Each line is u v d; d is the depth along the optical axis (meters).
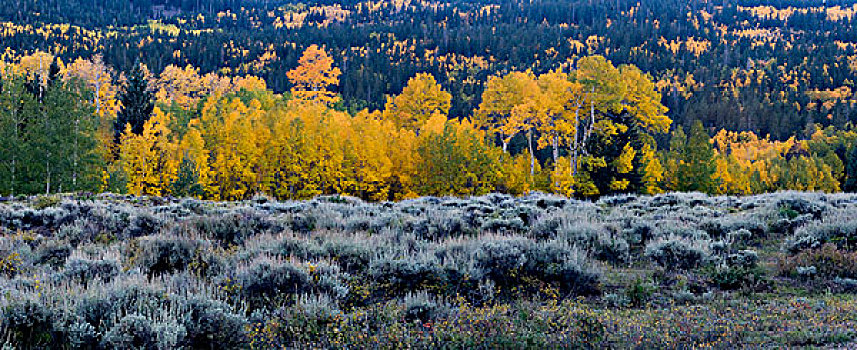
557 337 6.44
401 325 6.75
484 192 39.00
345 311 7.86
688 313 7.96
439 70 181.38
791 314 7.90
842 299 9.00
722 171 58.19
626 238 13.91
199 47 189.00
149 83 101.38
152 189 39.88
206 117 51.97
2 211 15.69
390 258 9.61
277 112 50.88
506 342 6.23
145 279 7.61
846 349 6.15
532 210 19.02
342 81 154.50
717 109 146.00
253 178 41.53
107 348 5.59
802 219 15.52
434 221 15.11
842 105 156.38
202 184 39.09
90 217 15.55
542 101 39.41
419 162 41.97
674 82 184.00
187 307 6.43
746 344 6.46
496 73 178.00
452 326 6.48
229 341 6.21
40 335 5.89
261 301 7.82
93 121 38.72
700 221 16.20
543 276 9.88
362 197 43.19
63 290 6.66
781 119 140.88
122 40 183.62
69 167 34.25
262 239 11.82
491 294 8.73
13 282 7.65
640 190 39.09
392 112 57.00
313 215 16.47
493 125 47.16
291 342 6.33
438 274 9.24
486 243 10.52
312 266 8.67
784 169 72.06
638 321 7.57
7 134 33.25
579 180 36.97
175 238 10.71
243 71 173.25
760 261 12.08
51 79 49.88
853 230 12.99
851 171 60.31
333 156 40.94
